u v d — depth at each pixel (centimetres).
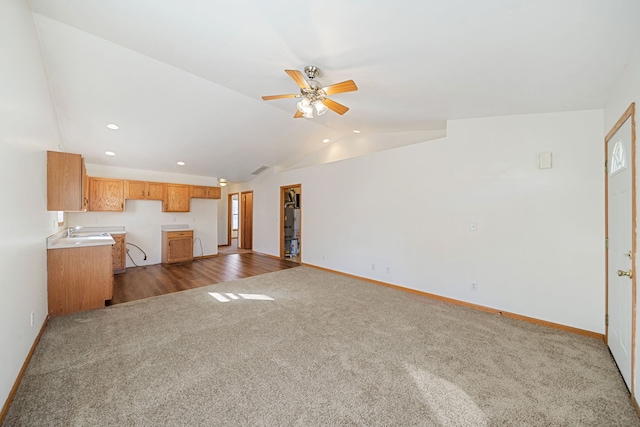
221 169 677
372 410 168
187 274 531
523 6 140
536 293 302
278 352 237
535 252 302
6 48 164
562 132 287
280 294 404
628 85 195
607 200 257
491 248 332
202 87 339
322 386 191
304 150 622
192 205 703
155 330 278
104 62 280
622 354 206
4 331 165
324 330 281
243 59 247
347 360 224
